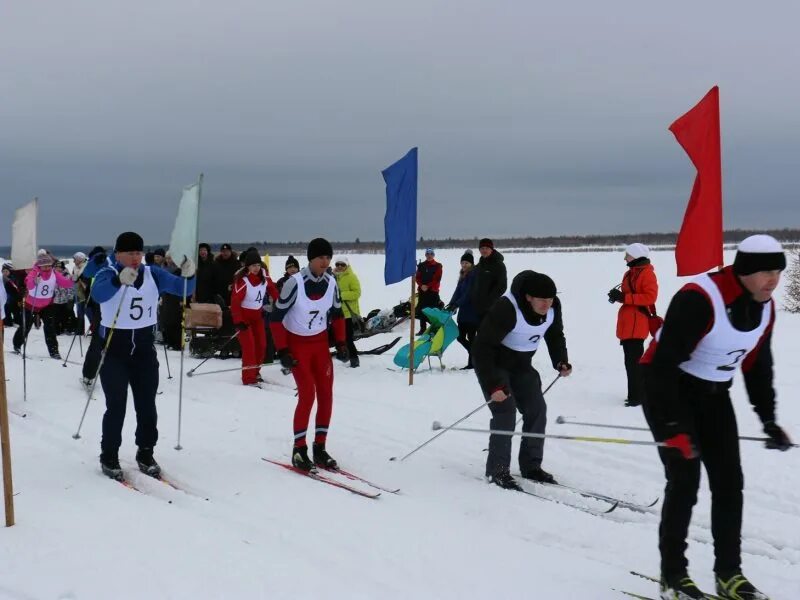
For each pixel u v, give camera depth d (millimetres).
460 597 3197
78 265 12938
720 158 4848
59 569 3391
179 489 4730
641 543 3900
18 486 4629
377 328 11289
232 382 8695
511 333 4738
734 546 3086
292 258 10344
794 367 8594
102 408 7086
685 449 2883
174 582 3271
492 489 4789
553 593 3252
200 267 11508
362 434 6188
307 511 4305
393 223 8344
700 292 2900
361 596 3182
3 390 3912
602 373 8812
